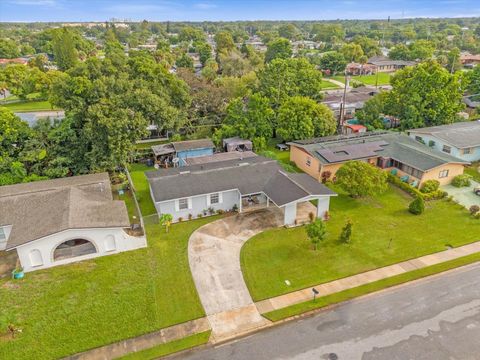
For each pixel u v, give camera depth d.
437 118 48.78
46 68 104.56
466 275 22.22
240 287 21.45
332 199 33.03
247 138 46.06
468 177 35.12
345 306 19.92
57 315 19.45
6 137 35.91
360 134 44.44
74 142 38.12
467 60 115.25
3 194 28.67
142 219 28.20
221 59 93.44
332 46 162.88
